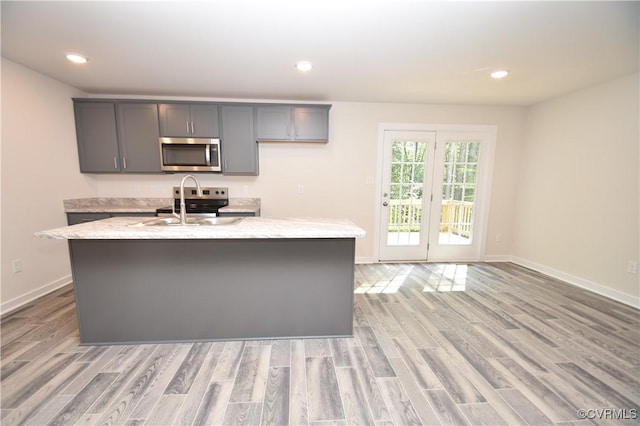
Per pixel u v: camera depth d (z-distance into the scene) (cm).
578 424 136
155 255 193
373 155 392
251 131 352
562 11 172
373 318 242
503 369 176
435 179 403
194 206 354
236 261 197
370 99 367
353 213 401
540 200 370
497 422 137
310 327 209
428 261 415
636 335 214
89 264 190
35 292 273
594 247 302
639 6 166
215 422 136
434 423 136
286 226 195
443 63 250
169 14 177
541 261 369
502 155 400
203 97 359
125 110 333
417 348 198
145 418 138
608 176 288
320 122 356
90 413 140
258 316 205
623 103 274
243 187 385
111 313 196
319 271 203
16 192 257
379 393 155
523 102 370
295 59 243
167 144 340
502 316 245
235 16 179
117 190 372
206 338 203
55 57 241
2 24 188
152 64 254
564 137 336
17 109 257
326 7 170
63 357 183
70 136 321
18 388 156
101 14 177
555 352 193
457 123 391
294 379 166
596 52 226
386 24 188
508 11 173
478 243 416
